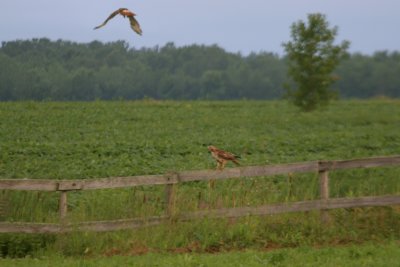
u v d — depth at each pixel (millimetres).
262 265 34688
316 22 135875
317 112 151250
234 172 42125
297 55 138125
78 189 38875
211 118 134125
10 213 41438
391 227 44469
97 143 81000
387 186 52344
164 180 40656
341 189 53906
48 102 160375
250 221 42000
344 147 85500
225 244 40375
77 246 38281
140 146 79062
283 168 42938
